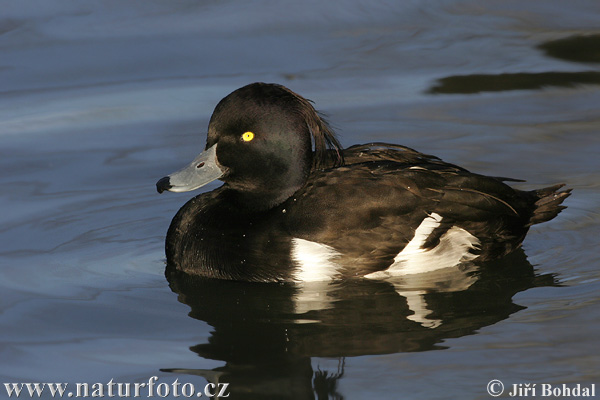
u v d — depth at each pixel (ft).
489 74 51.16
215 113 33.24
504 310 30.37
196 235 33.86
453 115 47.52
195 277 33.68
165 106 47.91
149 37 54.24
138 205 39.78
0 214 38.42
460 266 33.83
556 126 46.16
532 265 34.01
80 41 53.72
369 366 26.89
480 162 42.91
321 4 58.90
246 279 32.96
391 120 46.91
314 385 25.96
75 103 48.19
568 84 50.19
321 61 52.19
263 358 27.55
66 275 33.71
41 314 30.55
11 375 26.91
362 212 32.22
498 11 58.44
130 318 30.35
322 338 28.71
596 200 39.01
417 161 34.88
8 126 46.24
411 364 26.91
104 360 27.63
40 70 50.90
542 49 53.47
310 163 33.63
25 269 34.06
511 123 46.68
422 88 49.90
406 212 32.48
